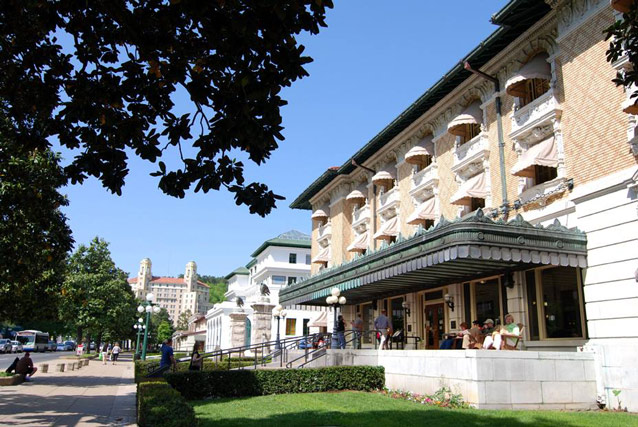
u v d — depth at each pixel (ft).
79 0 24.27
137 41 24.49
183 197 26.18
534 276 56.95
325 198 127.95
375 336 87.76
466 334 51.88
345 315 107.14
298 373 56.65
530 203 58.54
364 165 105.70
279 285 188.03
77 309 175.01
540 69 57.88
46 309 77.25
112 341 223.92
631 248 44.06
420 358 49.98
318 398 49.98
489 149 67.72
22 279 58.85
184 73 24.64
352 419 35.99
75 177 26.55
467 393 41.83
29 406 46.98
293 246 198.18
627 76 29.09
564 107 54.80
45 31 26.03
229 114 23.90
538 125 58.08
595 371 44.11
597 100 49.26
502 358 41.65
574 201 50.65
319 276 83.15
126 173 26.81
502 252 46.44
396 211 92.12
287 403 46.42
